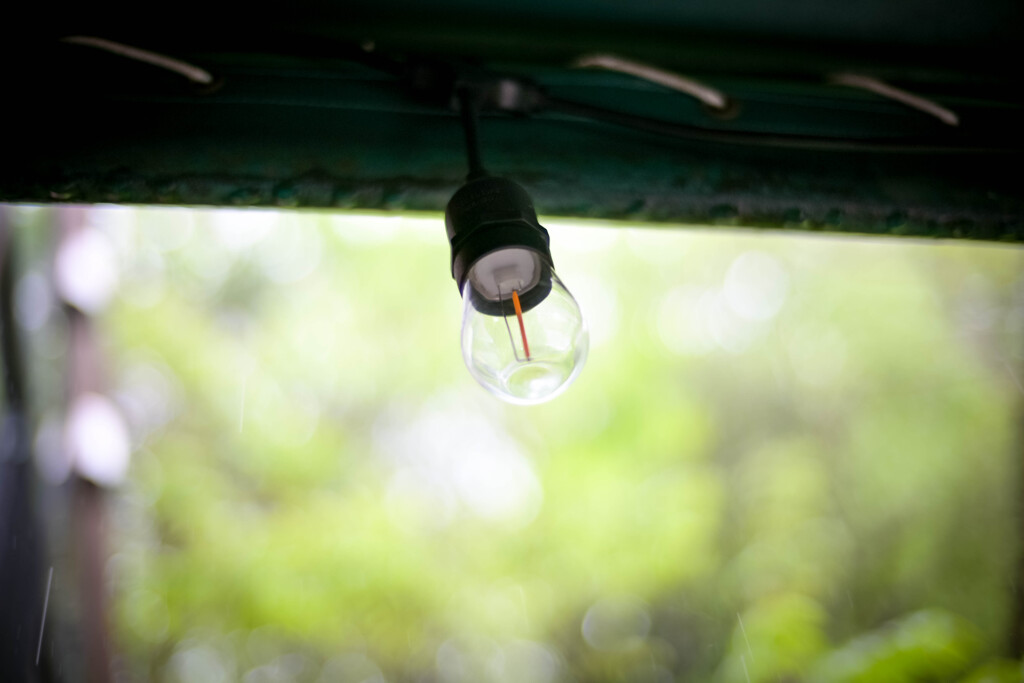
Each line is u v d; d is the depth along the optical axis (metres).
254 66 1.36
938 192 1.47
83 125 1.32
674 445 8.49
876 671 2.96
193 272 10.16
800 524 8.80
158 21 1.32
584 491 8.15
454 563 8.63
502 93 1.35
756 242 10.53
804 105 1.52
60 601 4.38
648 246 10.30
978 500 8.38
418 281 9.96
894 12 1.37
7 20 1.32
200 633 7.98
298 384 9.71
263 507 8.70
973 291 9.54
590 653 8.48
